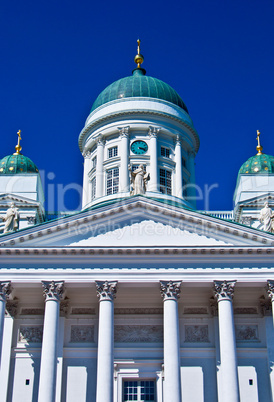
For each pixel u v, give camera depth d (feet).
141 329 160.86
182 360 156.97
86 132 235.81
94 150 233.76
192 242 152.05
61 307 159.33
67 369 156.35
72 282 148.25
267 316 158.30
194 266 149.69
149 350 158.30
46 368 139.54
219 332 152.56
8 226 159.74
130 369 156.87
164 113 227.61
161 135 228.63
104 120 229.25
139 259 150.20
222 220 152.46
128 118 226.99
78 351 157.99
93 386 154.81
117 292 156.25
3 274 148.36
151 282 148.25
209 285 149.89
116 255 150.20
